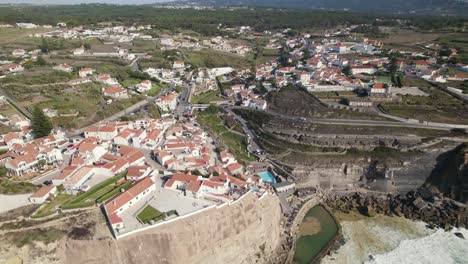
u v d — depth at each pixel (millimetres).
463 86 193250
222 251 93125
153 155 128625
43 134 133375
